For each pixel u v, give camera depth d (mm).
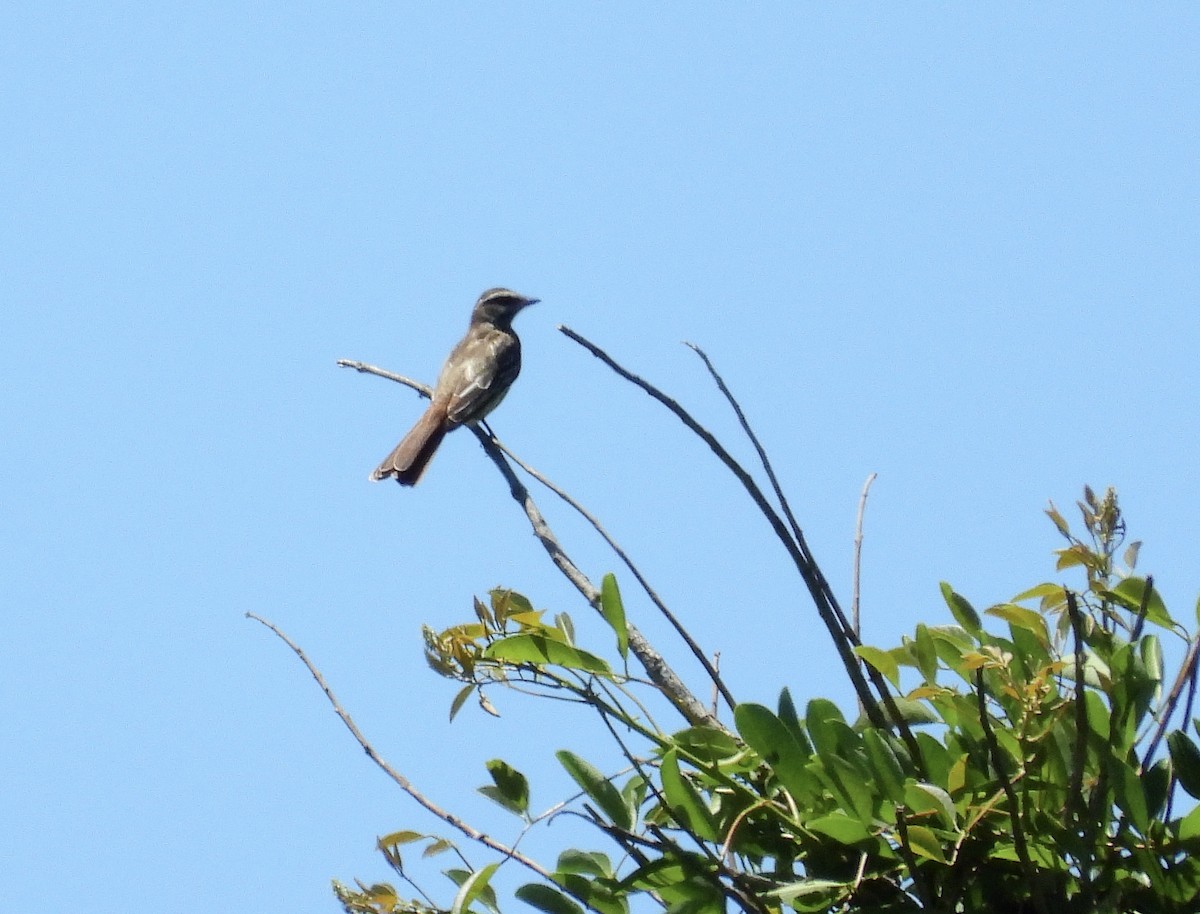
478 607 8125
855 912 7539
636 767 7695
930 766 7762
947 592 8328
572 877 7961
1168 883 7289
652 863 7680
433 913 7844
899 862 7574
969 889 7484
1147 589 7480
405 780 7879
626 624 8117
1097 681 7695
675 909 7570
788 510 7512
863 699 7758
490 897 8039
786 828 7926
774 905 7590
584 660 8055
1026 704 7414
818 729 7793
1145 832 7234
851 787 7566
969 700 7691
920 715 8273
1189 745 7480
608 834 7832
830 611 7551
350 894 7883
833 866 7688
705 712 8453
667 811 7691
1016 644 8031
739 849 7875
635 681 8141
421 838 7910
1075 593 7195
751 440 7520
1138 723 7652
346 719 8047
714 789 7977
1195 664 7410
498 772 8195
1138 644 7871
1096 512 8016
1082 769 7242
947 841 7477
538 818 7781
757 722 7746
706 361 7586
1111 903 7191
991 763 7754
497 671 8141
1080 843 7219
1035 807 7535
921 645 7949
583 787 7992
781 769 7719
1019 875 7434
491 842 7645
